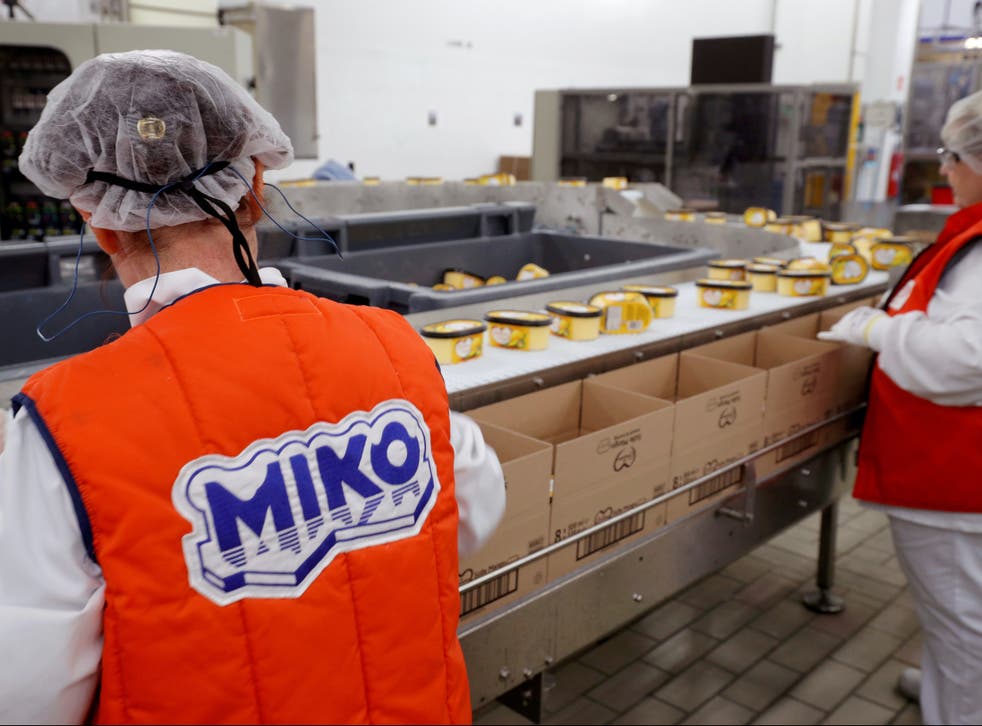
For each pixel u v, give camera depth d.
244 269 0.79
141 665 0.66
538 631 1.47
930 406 1.85
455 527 0.84
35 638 0.65
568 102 6.36
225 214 0.81
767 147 5.72
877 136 7.94
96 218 0.80
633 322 1.91
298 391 0.74
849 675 2.47
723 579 3.02
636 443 1.57
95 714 0.73
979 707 1.97
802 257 2.71
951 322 1.74
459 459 0.90
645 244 3.03
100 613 0.68
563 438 1.75
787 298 2.37
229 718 0.68
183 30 3.81
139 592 0.65
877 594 2.93
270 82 5.50
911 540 2.00
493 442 1.50
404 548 0.77
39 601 0.66
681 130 5.96
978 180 1.86
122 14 4.44
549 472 1.40
